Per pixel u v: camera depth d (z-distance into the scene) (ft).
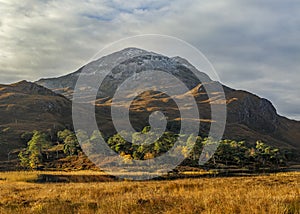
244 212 36.45
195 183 86.79
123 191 70.23
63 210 43.78
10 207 48.32
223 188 73.31
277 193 55.83
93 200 52.21
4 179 161.38
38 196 60.80
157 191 67.41
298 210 37.04
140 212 40.75
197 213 39.11
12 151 321.73
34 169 229.04
